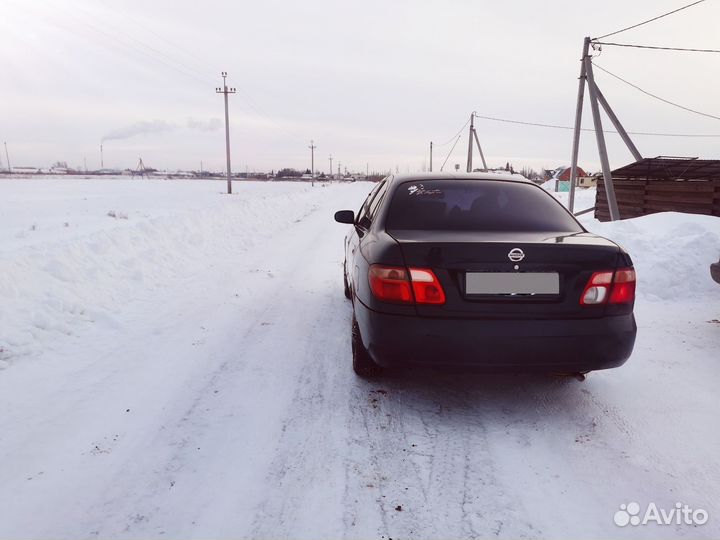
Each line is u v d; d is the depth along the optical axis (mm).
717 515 1976
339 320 4719
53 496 2094
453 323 2551
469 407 2932
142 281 6172
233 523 1933
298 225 14125
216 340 4133
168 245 8141
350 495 2105
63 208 19984
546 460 2371
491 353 2537
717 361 3592
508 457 2398
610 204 13094
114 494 2111
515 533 1877
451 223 3076
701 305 4984
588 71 13789
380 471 2281
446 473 2266
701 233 5852
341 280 6559
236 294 5758
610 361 2621
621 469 2295
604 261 2611
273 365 3584
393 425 2715
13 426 2689
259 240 10648
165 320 4711
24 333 3984
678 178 13117
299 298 5574
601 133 13648
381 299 2672
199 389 3174
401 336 2602
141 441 2543
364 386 3223
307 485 2176
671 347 3877
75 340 4109
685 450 2455
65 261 5758
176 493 2119
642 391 3129
